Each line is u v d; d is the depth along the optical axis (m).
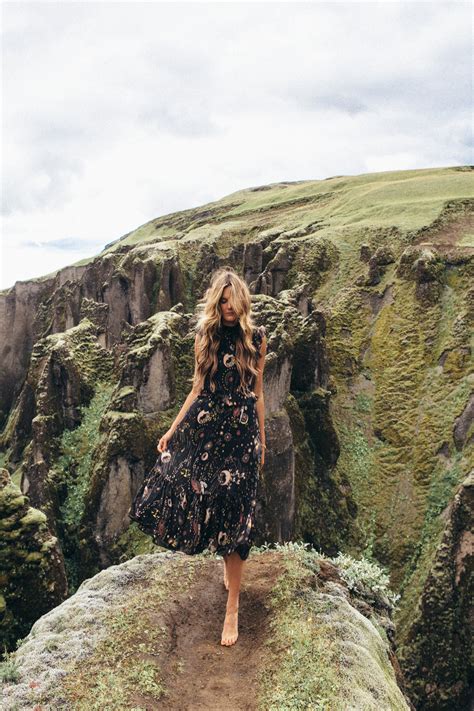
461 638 38.81
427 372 56.84
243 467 6.63
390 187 106.81
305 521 43.59
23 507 20.95
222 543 6.48
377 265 69.31
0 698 5.68
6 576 19.67
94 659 6.29
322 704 5.50
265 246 91.44
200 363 6.72
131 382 42.38
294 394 49.38
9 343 105.38
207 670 6.37
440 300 62.19
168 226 174.62
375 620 8.22
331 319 65.06
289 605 7.25
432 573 40.44
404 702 6.50
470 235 74.88
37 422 47.16
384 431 53.78
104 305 79.31
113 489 39.53
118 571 8.40
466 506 41.12
